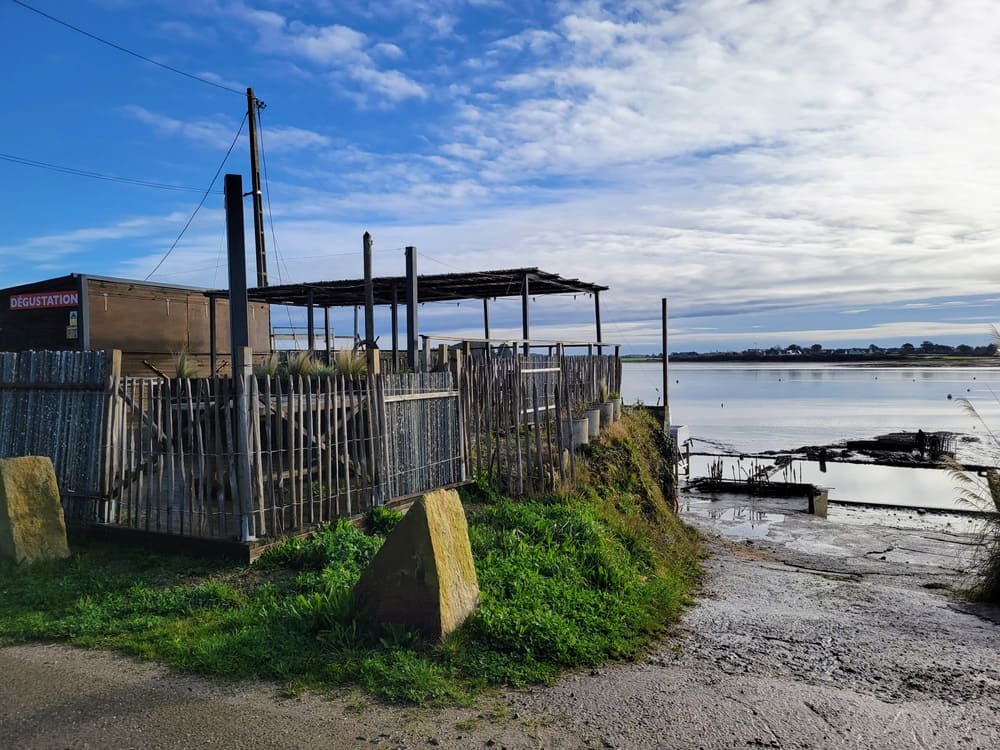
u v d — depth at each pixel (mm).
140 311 17359
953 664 5668
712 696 4410
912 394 140000
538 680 4406
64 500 7371
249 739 3408
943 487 36250
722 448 54188
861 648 6109
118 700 3799
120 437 7215
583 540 7895
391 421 8516
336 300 23172
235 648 4418
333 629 4668
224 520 6602
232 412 6621
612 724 3850
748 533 22062
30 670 4191
